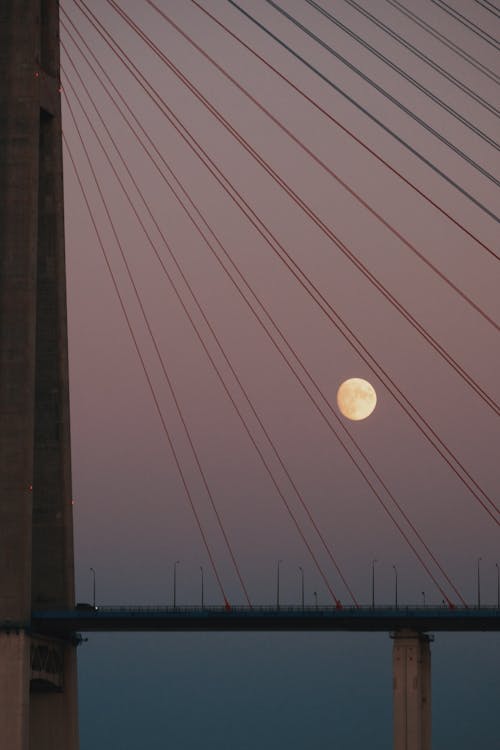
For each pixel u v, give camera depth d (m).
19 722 162.88
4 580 166.50
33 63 175.75
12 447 168.88
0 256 171.75
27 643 165.00
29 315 170.75
